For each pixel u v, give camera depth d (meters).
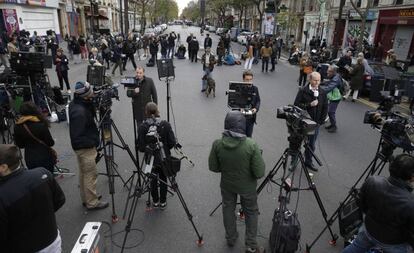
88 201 4.73
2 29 22.67
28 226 2.57
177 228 4.45
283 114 4.17
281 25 33.00
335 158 6.95
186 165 6.36
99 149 5.11
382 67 13.27
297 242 3.75
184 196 5.25
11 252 2.56
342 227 4.04
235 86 6.13
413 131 3.89
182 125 8.83
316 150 7.36
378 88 11.57
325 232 4.45
